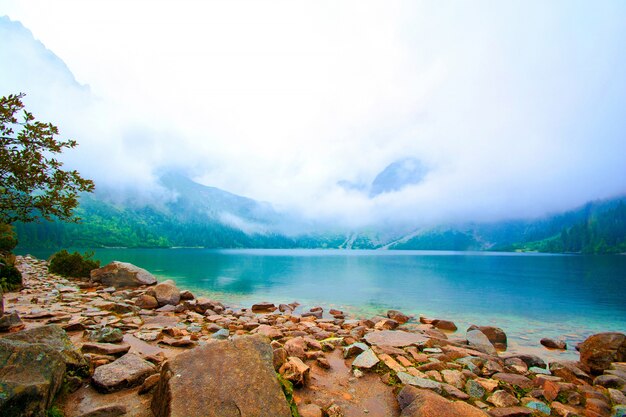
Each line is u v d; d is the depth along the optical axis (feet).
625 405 25.43
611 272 222.07
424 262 338.54
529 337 56.03
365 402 22.47
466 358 32.91
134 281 80.28
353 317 68.39
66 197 29.86
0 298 30.30
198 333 40.88
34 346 17.89
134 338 34.53
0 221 28.14
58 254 95.91
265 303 72.54
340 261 339.16
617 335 36.50
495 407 22.49
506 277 175.83
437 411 18.81
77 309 46.80
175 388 16.28
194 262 249.34
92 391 19.93
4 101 25.25
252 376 18.12
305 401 22.06
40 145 28.02
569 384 27.68
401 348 36.14
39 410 14.97
